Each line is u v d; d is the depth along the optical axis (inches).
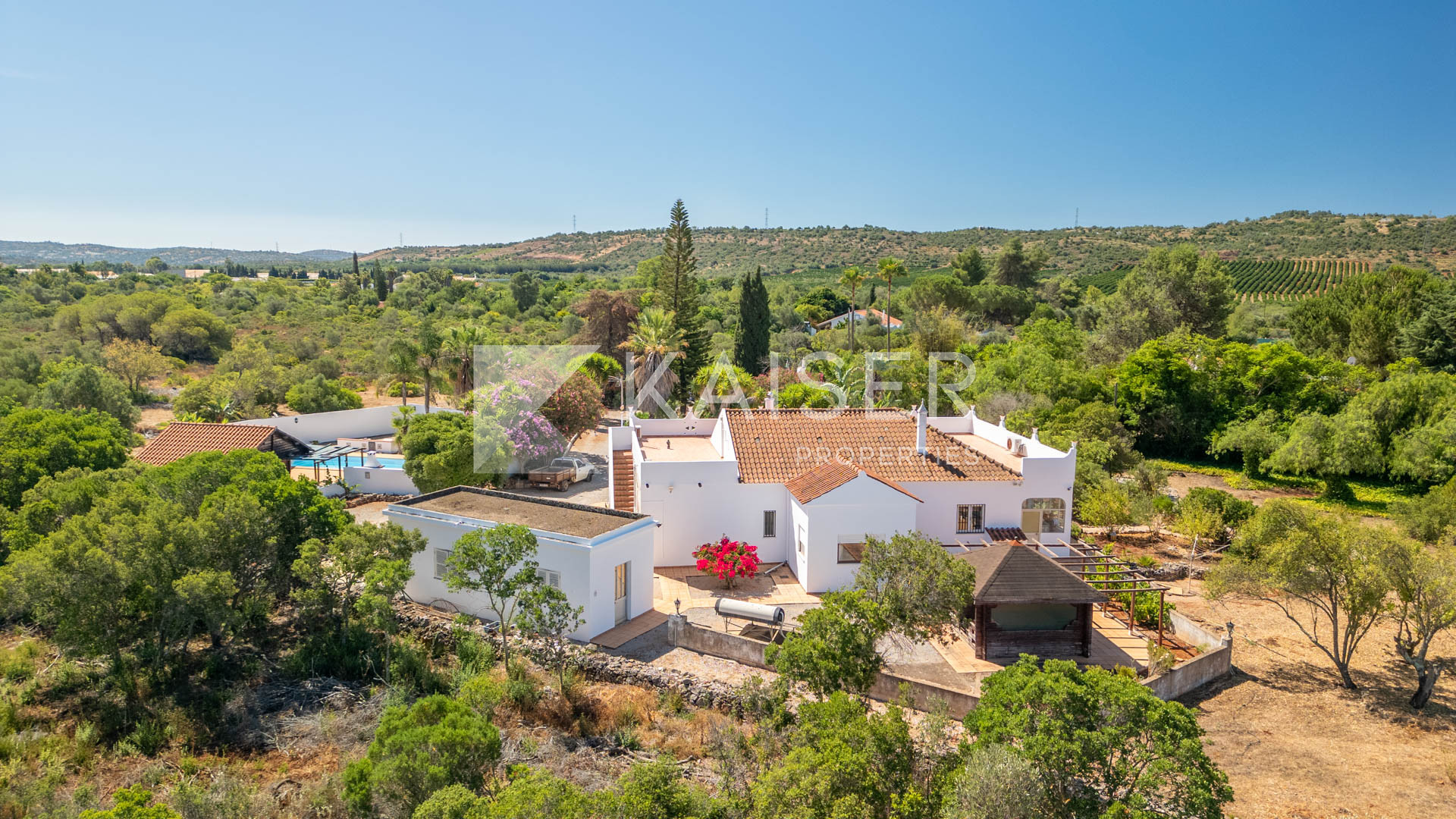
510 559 686.5
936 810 386.3
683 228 2222.0
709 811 382.9
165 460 1243.2
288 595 860.0
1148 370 1872.5
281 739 606.9
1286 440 1593.3
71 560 639.1
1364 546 666.8
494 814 359.3
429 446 1200.2
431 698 498.9
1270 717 633.0
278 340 3275.1
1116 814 366.0
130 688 669.3
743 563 872.3
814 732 415.5
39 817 454.0
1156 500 1222.3
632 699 651.5
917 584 617.9
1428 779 536.7
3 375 2110.0
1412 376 1606.8
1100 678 432.8
